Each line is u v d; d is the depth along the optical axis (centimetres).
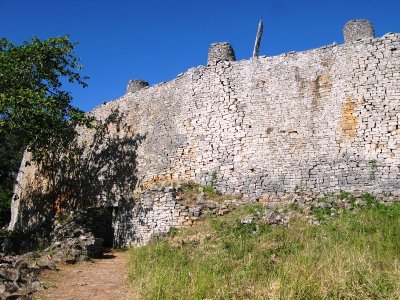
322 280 723
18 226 2819
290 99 1719
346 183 1540
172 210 1695
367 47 1628
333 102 1639
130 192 2088
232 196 1712
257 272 880
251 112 1780
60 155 2586
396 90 1554
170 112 2038
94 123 2416
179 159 1927
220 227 1459
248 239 1282
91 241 1428
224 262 1008
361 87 1605
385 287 707
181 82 2030
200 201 1689
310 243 1094
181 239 1423
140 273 992
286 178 1641
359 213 1375
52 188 2584
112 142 2275
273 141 1705
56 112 1902
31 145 1891
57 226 1995
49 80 2012
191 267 974
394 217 1295
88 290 902
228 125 1817
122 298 837
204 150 1855
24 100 1728
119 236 1895
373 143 1544
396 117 1532
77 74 2094
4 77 1747
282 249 1091
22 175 2983
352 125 1587
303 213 1448
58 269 1125
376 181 1501
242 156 1752
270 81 1778
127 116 2258
